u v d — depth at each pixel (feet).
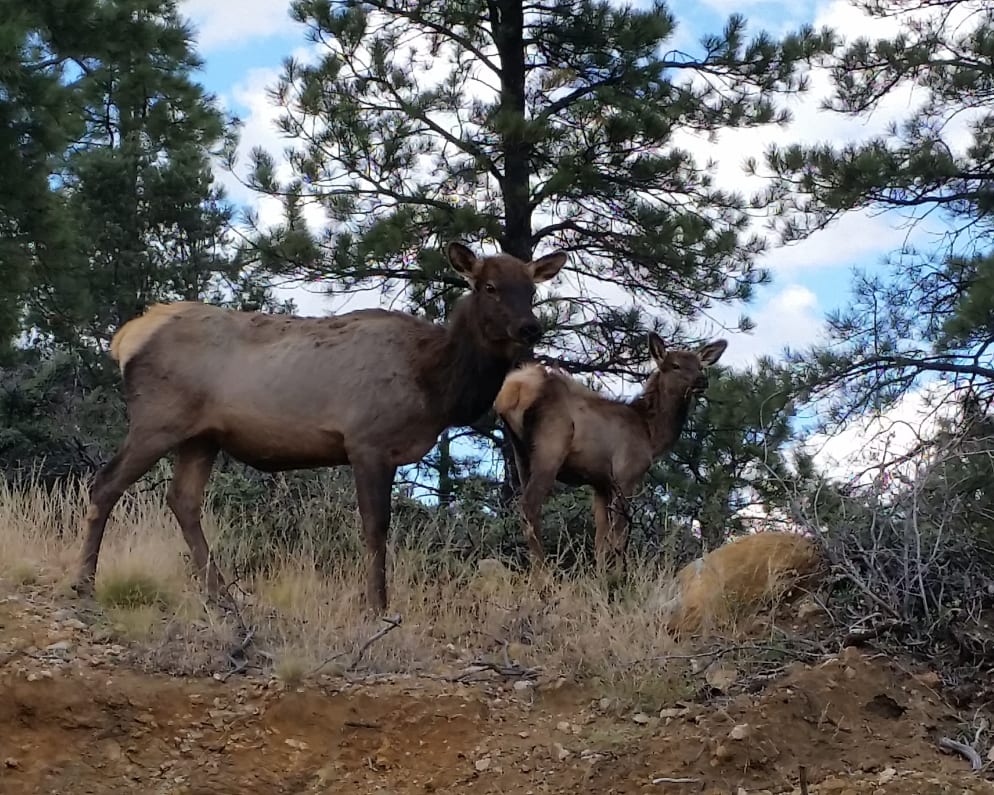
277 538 26.91
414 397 22.76
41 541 24.25
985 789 14.93
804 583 21.25
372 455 22.50
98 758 16.37
